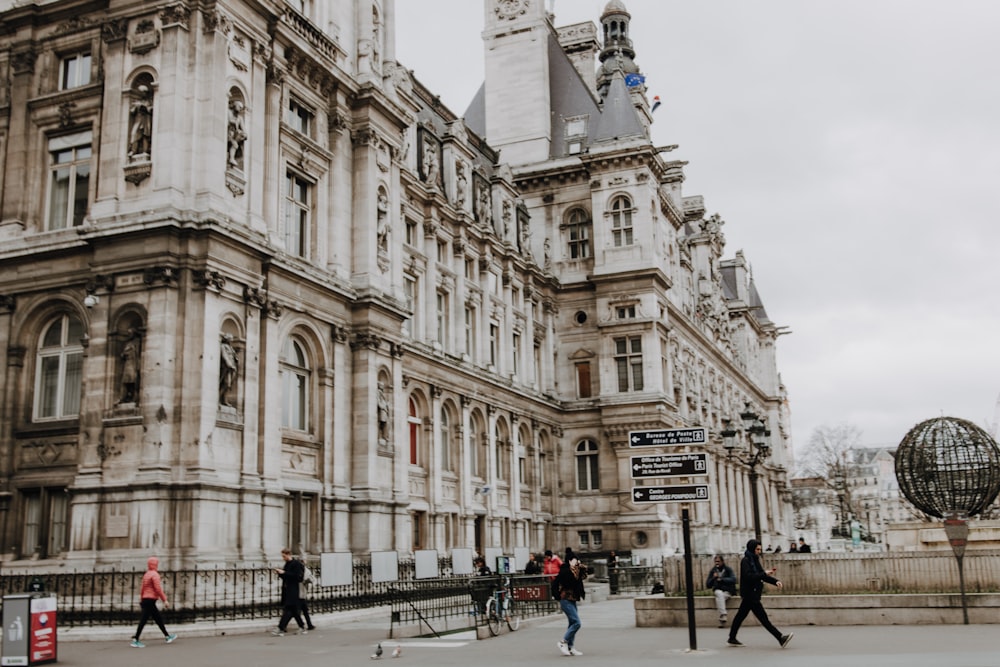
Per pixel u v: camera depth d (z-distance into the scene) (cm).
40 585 2450
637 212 5928
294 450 3089
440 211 4706
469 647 2080
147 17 2852
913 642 1956
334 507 3231
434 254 4619
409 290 4466
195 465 2558
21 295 2933
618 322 5844
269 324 2953
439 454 4391
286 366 3122
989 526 3081
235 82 2925
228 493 2656
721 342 8894
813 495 14900
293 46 3259
